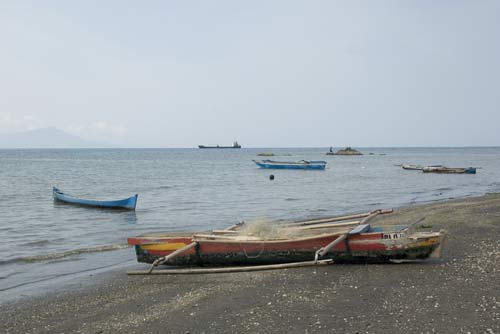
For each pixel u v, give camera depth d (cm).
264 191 3722
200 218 2319
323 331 711
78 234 1898
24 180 5016
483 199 2655
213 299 911
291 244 1140
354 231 1109
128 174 6088
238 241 1164
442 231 1073
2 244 1680
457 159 11912
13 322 856
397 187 3988
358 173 6050
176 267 1231
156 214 2494
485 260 1095
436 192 3531
